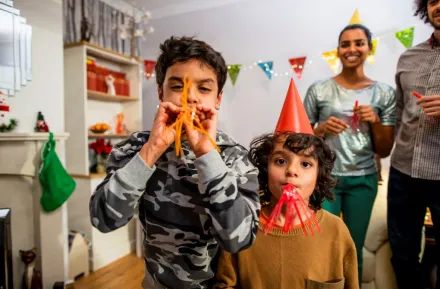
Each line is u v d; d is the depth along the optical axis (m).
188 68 0.65
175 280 0.71
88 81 2.39
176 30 3.06
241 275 0.78
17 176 1.75
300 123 0.82
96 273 2.23
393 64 2.29
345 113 1.50
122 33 2.69
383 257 1.65
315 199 0.83
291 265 0.75
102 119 2.75
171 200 0.67
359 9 2.37
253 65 2.76
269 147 0.81
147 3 2.98
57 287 1.72
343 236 0.80
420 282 1.47
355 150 1.46
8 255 1.36
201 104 0.63
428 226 1.56
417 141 1.29
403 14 2.24
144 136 0.73
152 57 3.17
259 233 0.78
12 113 1.76
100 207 0.59
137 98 2.78
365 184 1.47
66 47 2.30
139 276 2.19
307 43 2.55
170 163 0.69
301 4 2.55
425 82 1.27
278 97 2.68
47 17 1.94
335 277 0.77
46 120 1.95
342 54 1.53
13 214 1.75
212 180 0.56
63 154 1.88
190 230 0.67
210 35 2.93
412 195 1.37
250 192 0.64
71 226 2.36
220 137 0.72
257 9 2.72
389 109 1.52
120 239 2.53
